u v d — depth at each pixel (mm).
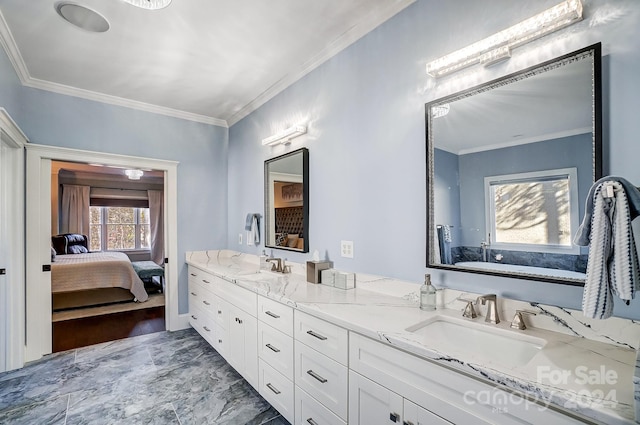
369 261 2000
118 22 1978
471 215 1487
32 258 2764
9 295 2562
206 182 3824
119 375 2488
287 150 2811
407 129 1781
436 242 1622
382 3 1829
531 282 1291
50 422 1914
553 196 1231
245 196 3557
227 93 3094
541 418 837
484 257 1438
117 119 3246
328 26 2041
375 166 1966
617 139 1085
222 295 2686
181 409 2045
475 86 1474
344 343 1419
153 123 3463
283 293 1917
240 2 1802
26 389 2279
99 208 7465
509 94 1363
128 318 4016
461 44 1536
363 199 2045
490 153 1426
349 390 1396
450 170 1569
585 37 1163
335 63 2275
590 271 937
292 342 1771
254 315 2158
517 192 1335
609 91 1104
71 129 2992
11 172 2580
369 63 2012
